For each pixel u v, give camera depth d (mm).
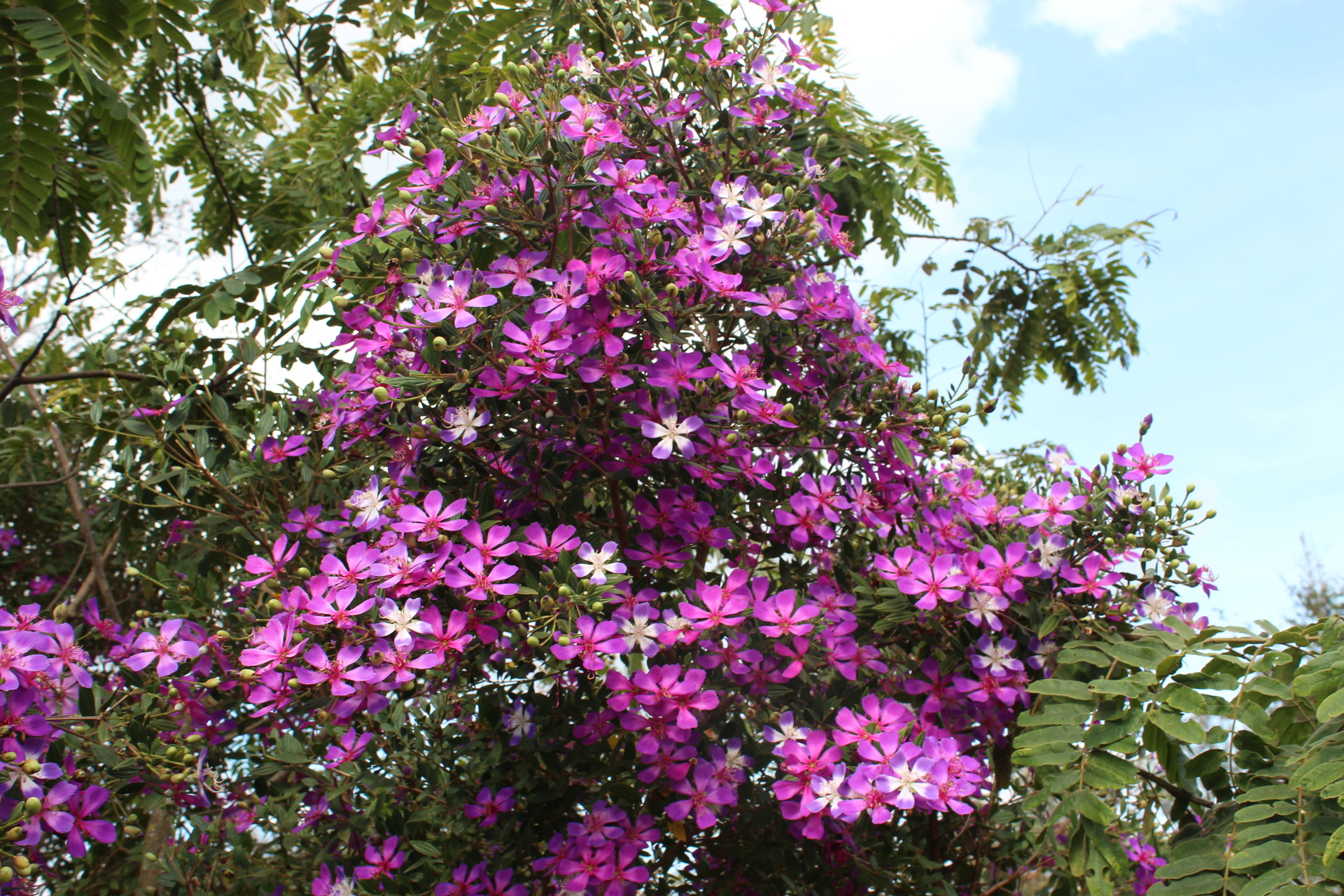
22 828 1122
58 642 1177
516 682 1299
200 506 1345
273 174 1881
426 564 1176
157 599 1708
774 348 1261
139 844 1396
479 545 1155
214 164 1616
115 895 1449
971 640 1239
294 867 1349
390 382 1141
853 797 1130
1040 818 1388
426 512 1175
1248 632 1107
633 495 1327
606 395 1203
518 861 1259
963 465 1392
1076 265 1799
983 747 1309
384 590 1179
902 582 1212
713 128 1288
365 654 1161
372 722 1291
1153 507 1264
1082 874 1060
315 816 1354
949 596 1206
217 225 1881
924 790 1118
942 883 1323
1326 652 1052
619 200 1192
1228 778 1112
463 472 1255
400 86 1565
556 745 1230
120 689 1281
